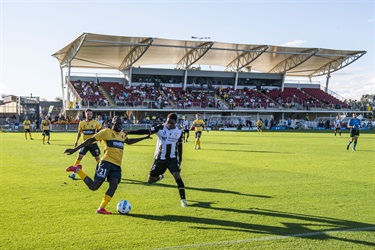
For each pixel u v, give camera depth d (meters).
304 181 11.53
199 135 23.77
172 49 57.97
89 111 13.19
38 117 58.56
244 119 62.62
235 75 68.50
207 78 68.44
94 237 6.26
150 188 10.48
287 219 7.34
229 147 24.89
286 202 8.73
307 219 7.34
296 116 68.25
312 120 68.81
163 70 65.19
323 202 8.73
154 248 5.77
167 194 9.66
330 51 62.59
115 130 8.07
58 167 14.84
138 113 59.38
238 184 11.03
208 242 6.03
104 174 7.80
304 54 61.69
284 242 6.05
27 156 19.06
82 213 7.76
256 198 9.16
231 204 8.55
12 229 6.67
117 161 8.01
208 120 61.41
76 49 51.41
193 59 61.41
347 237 6.30
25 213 7.73
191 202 8.76
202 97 64.00
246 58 63.41
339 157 18.47
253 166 15.01
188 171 13.66
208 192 9.88
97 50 55.09
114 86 62.03
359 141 31.94
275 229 6.71
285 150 22.52
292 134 44.38
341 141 31.36
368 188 10.41
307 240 6.15
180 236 6.32
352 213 7.77
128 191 10.05
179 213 7.79
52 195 9.48
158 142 9.04
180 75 66.38
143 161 17.08
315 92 73.19
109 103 56.88
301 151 21.83
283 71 70.12
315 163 16.02
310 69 72.31
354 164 15.66
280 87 72.50
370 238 6.25
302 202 8.73
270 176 12.50
